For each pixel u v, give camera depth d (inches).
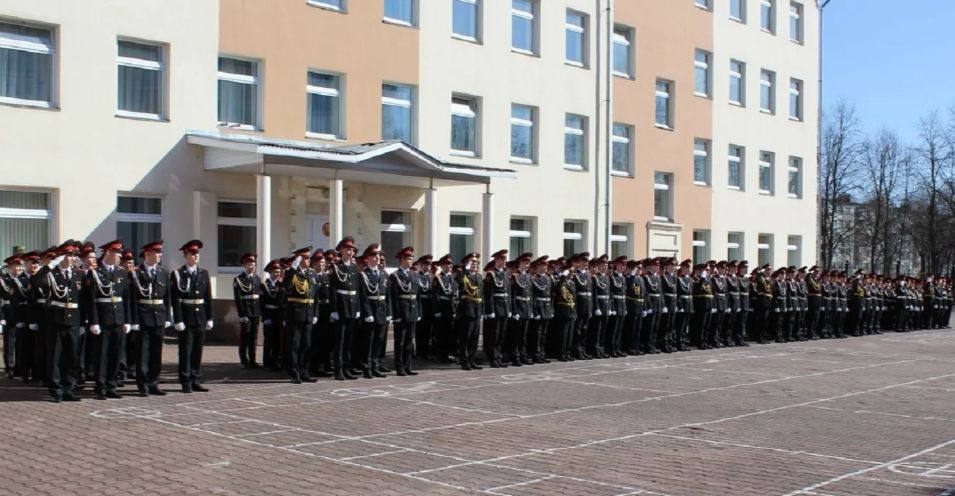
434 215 962.7
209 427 450.9
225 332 829.2
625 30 1301.7
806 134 1668.3
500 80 1115.9
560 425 482.3
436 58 1046.4
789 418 527.2
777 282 1112.2
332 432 446.6
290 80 918.4
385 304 662.5
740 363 837.2
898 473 386.9
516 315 756.0
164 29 831.1
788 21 1624.0
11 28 754.2
